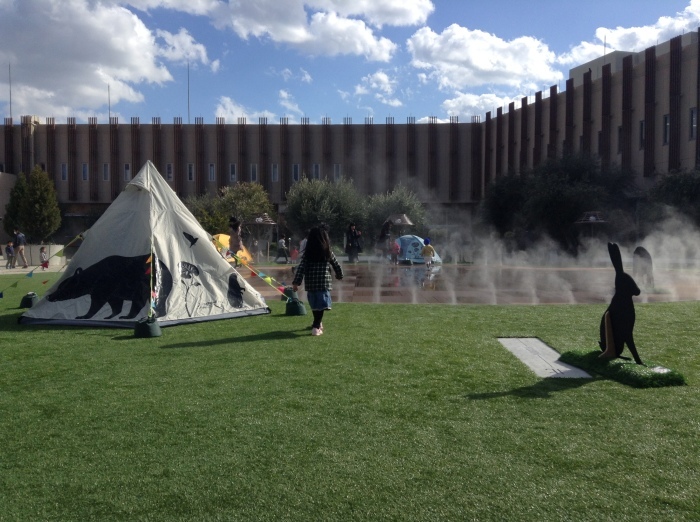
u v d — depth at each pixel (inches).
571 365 275.4
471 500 143.6
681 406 210.5
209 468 163.2
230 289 446.6
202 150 2353.6
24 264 1215.6
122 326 393.1
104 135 2346.2
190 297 424.2
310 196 2032.5
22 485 153.9
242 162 2354.8
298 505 142.3
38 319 412.2
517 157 2103.8
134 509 140.9
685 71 1440.7
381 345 325.1
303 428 193.9
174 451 175.5
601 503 141.1
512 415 204.4
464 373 261.4
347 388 239.9
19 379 258.8
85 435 189.2
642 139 1569.9
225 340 346.0
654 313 427.2
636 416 200.8
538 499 143.6
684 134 1443.2
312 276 359.6
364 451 174.1
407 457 169.3
